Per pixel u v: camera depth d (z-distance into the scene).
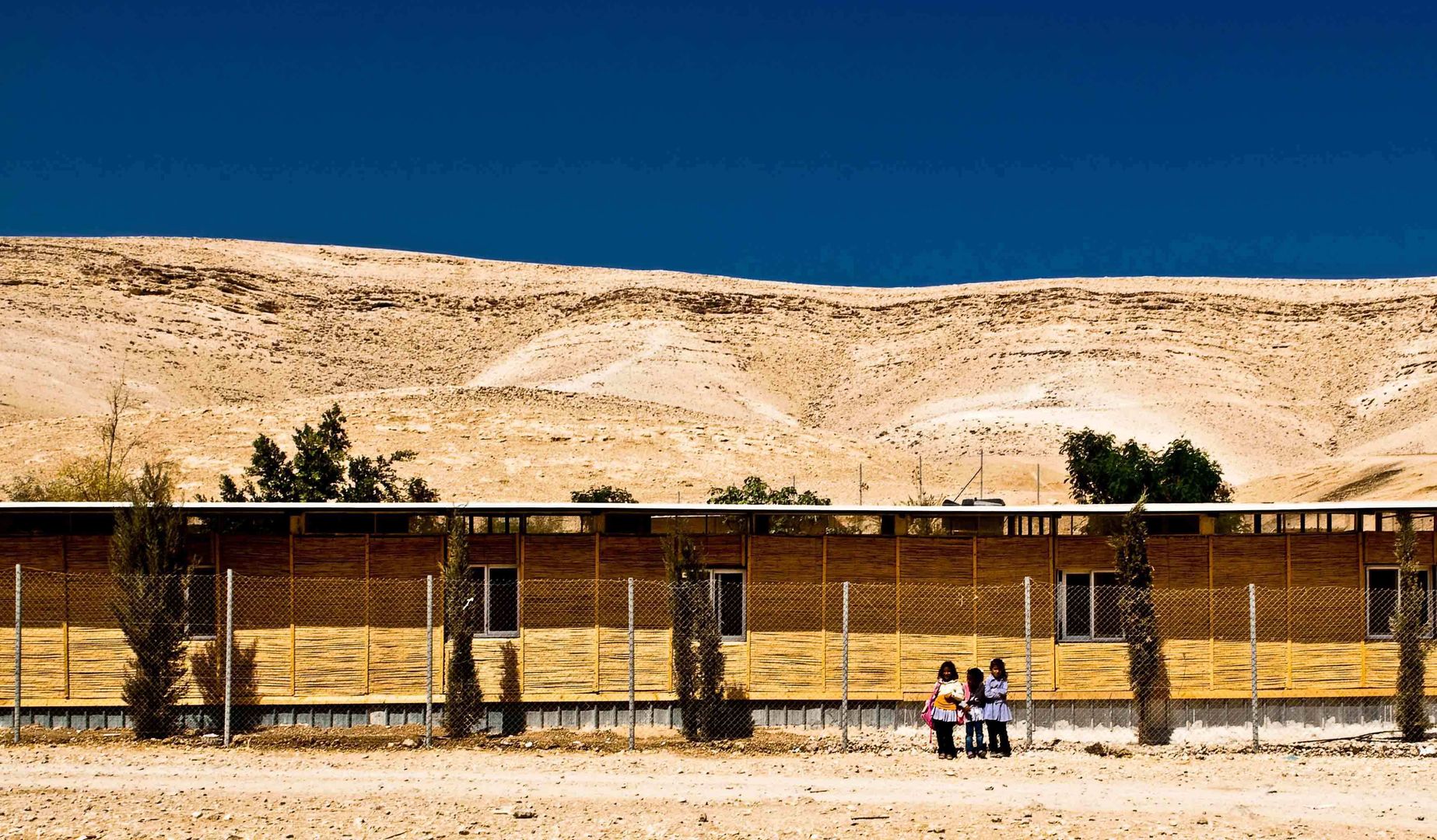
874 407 140.00
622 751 22.47
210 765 21.03
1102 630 24.50
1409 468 78.88
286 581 23.84
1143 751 22.64
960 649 24.33
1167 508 23.64
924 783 20.33
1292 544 24.34
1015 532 29.42
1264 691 24.09
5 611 23.59
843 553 24.50
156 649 22.97
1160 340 143.00
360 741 22.64
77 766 20.80
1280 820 18.31
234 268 173.75
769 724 24.20
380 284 183.75
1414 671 23.42
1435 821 18.36
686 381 137.75
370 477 44.34
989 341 149.12
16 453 71.62
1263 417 123.94
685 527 27.25
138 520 23.08
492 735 23.42
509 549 24.27
